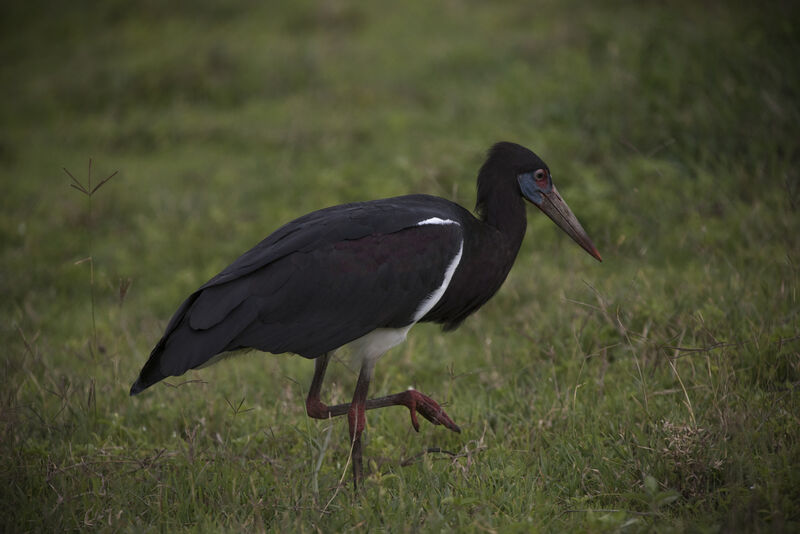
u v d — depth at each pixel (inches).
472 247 312.0
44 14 1158.3
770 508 234.7
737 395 294.4
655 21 657.0
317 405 305.6
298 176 611.5
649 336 354.3
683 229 444.5
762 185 460.8
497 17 940.0
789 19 561.3
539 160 332.2
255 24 1015.0
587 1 898.1
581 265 433.1
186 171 675.4
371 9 1021.8
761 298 363.6
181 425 345.7
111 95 858.8
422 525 249.9
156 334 428.5
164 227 561.0
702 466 262.2
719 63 552.7
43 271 516.1
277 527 251.1
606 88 588.4
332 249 284.0
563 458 287.4
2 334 432.8
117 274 507.2
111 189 627.8
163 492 274.1
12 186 664.4
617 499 262.5
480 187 332.5
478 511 251.3
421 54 860.0
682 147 519.5
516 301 422.3
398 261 289.0
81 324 456.1
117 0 1118.4
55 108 859.4
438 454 300.8
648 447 278.4
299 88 831.7
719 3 693.3
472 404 338.0
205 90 842.8
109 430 330.6
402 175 558.6
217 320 270.5
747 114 512.1
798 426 273.0
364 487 277.7
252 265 278.1
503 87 690.2
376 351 300.8
